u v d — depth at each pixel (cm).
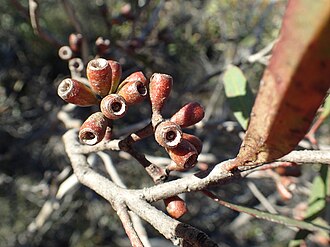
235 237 33
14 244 32
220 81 23
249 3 29
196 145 7
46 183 20
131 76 7
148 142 27
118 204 7
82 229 33
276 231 34
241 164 6
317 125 11
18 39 33
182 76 29
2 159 24
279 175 12
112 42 16
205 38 29
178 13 28
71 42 13
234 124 14
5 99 31
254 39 25
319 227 9
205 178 7
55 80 32
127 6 17
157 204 25
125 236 34
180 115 7
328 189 12
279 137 5
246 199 28
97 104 8
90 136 7
